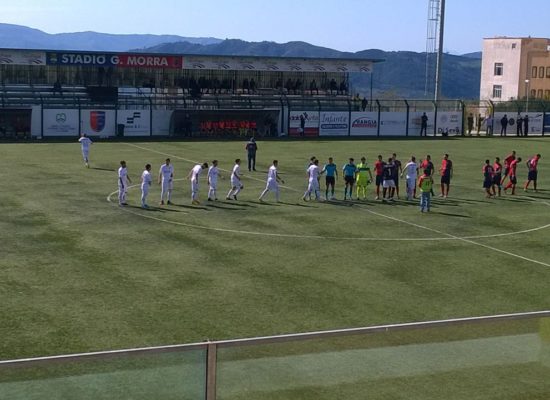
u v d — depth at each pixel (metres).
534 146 64.06
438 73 76.38
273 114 69.06
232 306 18.28
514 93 120.94
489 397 8.94
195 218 29.45
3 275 20.45
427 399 8.72
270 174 33.81
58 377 7.59
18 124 60.69
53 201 32.19
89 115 63.28
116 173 41.47
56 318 16.95
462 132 74.69
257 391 8.22
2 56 68.50
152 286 19.81
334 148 58.38
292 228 28.05
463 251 25.05
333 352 8.40
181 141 61.56
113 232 26.41
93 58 71.00
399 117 72.62
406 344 8.62
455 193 37.84
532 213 32.59
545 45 120.62
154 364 7.91
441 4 75.06
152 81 75.31
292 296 19.28
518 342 9.06
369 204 33.97
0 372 7.40
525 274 22.23
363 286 20.44
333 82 80.44
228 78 77.81
